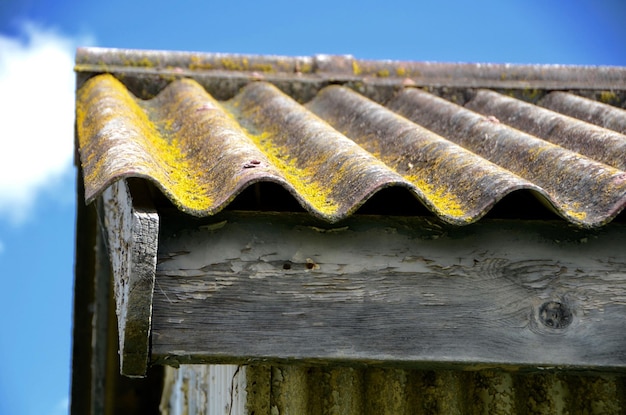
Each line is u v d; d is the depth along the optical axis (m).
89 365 4.44
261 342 2.20
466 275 2.29
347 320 2.23
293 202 2.34
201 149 2.68
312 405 2.84
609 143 2.89
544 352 2.28
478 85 3.98
